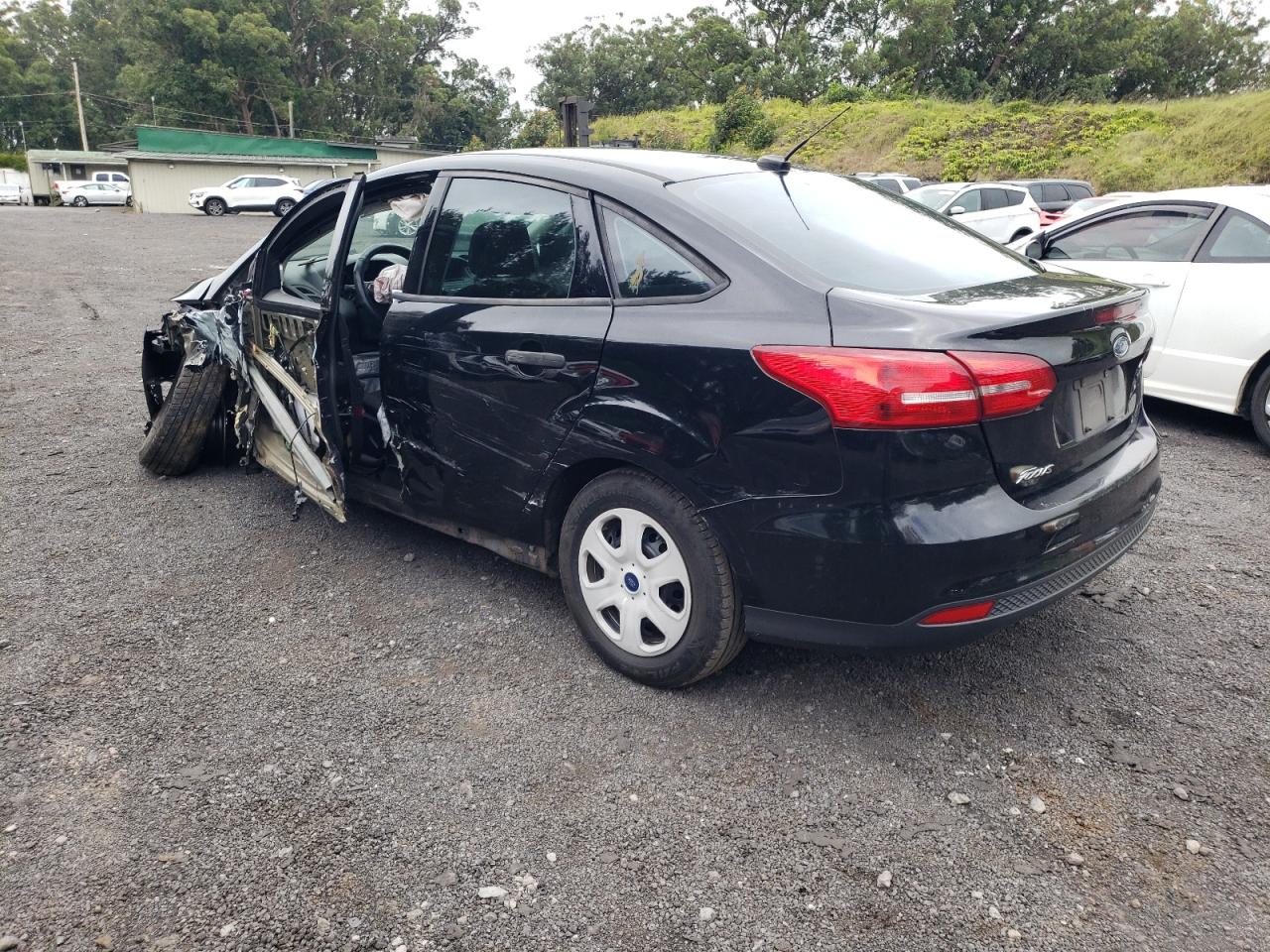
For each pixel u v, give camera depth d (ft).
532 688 9.91
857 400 7.59
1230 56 170.09
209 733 9.10
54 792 8.20
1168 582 12.48
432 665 10.37
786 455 8.05
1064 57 155.63
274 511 14.87
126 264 55.77
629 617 9.75
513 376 9.94
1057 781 8.43
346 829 7.79
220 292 15.29
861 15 166.81
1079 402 8.64
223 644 10.83
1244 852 7.54
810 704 9.60
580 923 6.84
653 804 8.13
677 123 136.87
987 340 7.64
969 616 7.97
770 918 6.89
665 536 9.17
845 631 8.30
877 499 7.73
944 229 10.95
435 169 11.57
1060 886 7.21
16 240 72.18
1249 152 74.90
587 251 9.70
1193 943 6.64
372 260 13.76
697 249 8.91
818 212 10.03
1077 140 89.92
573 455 9.62
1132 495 9.30
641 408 8.88
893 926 6.82
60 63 280.31
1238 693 9.83
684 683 9.57
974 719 9.36
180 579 12.48
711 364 8.38
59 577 12.50
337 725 9.25
